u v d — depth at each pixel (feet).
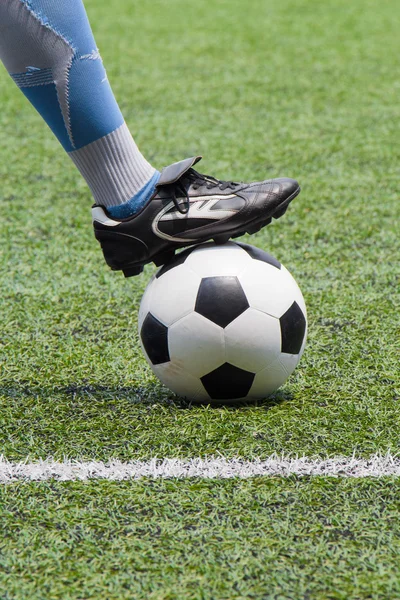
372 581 9.57
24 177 30.68
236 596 9.37
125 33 61.62
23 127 37.96
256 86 44.88
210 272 13.56
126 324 18.39
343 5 73.41
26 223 25.82
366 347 16.85
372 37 58.75
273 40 58.23
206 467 12.17
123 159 13.82
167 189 13.88
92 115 13.38
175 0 78.74
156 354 13.84
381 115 38.70
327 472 12.01
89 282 21.08
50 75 13.12
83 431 13.38
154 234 13.92
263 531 10.54
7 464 12.37
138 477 11.94
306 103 41.16
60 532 10.58
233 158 32.32
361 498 11.30
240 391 13.91
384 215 26.04
